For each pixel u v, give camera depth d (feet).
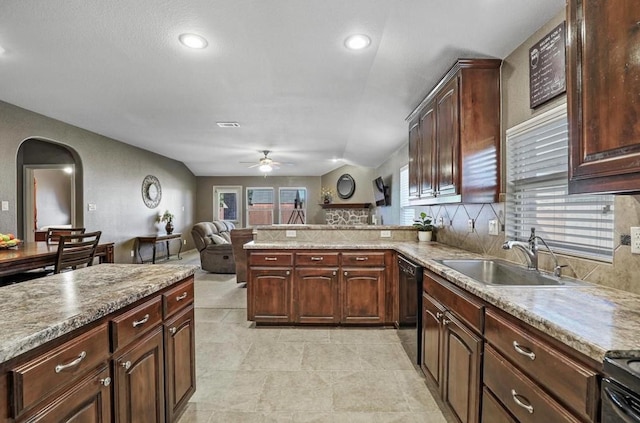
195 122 15.19
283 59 8.71
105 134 17.87
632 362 2.57
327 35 7.55
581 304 4.00
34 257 9.40
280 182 33.47
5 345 2.80
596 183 3.63
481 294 4.73
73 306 3.94
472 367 5.05
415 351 8.08
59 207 23.27
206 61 8.87
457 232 10.16
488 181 7.61
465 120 7.57
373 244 11.03
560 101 5.87
